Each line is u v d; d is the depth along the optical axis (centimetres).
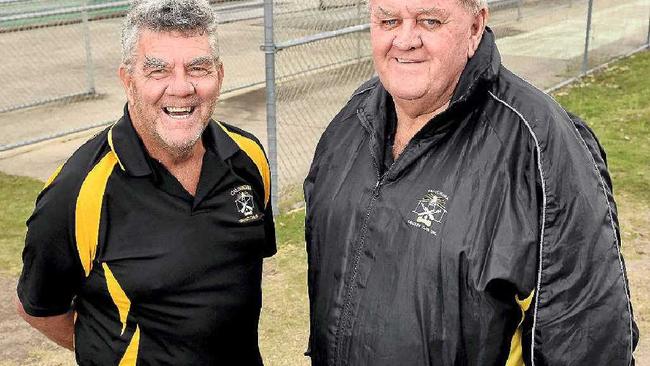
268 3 486
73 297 227
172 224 211
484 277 180
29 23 1209
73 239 207
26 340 409
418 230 191
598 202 180
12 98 928
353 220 207
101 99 938
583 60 1021
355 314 202
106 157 209
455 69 191
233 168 225
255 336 240
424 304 189
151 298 210
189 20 200
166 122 204
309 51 552
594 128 786
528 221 179
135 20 201
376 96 215
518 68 991
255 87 1003
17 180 660
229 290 219
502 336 184
